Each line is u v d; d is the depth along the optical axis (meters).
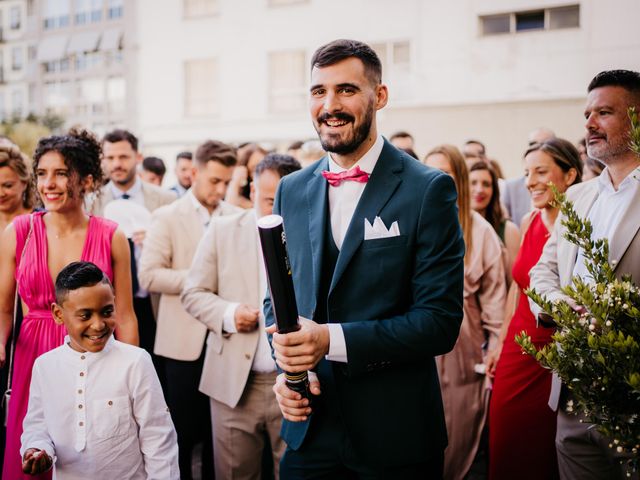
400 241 1.87
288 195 2.12
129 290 2.69
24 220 2.64
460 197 3.33
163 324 3.52
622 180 2.19
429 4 13.30
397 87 13.73
